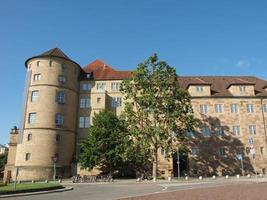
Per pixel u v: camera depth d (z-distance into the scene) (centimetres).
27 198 2102
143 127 4847
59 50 6119
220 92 6234
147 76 4928
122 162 5212
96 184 3784
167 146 4581
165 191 2431
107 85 6372
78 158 5478
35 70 5734
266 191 2120
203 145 5809
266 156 5822
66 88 5847
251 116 6003
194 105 6012
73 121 5928
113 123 5247
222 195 1947
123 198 1898
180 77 6769
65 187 3088
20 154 5319
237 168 5731
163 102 4828
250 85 6184
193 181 4003
